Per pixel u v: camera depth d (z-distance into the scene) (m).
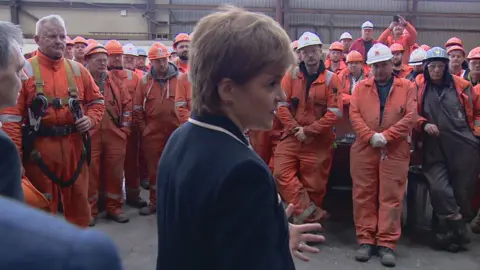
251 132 4.04
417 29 12.23
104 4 11.57
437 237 3.51
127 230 3.96
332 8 12.14
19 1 11.34
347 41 7.72
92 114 3.00
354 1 12.12
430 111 3.48
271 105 0.90
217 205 0.81
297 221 3.53
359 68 5.41
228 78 0.85
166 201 0.93
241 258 0.79
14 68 1.18
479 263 3.27
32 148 2.64
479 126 3.46
